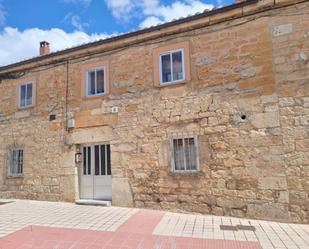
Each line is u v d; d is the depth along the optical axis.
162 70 7.39
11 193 9.23
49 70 9.13
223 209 6.28
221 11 6.66
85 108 8.30
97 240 4.65
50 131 8.84
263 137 6.07
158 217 6.23
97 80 8.32
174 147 7.00
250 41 6.45
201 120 6.74
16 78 9.73
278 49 6.16
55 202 8.27
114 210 7.00
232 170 6.29
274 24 6.25
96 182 8.12
